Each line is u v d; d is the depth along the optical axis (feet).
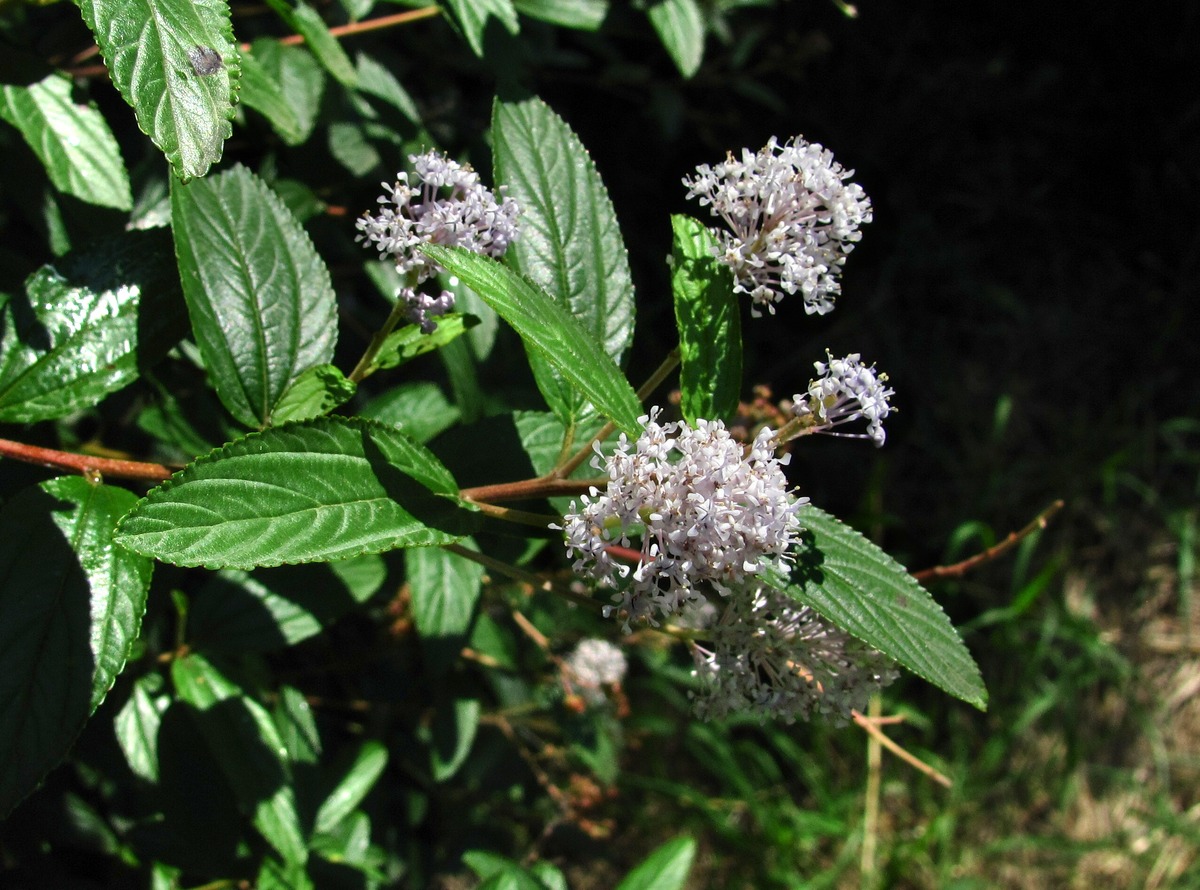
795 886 2.30
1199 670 2.76
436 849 1.88
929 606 0.85
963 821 2.52
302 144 1.27
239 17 1.47
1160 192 3.21
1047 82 3.21
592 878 2.33
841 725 0.88
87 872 1.27
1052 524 2.84
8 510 0.82
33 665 0.79
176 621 1.24
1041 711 2.50
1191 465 2.96
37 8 1.31
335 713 1.80
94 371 0.90
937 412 2.94
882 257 3.05
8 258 1.06
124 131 1.26
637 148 2.77
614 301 0.96
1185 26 3.13
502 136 0.95
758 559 0.77
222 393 0.90
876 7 3.05
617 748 1.95
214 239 0.90
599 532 0.76
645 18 1.76
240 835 1.14
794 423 0.82
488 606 1.70
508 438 0.99
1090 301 3.14
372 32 1.45
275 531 0.77
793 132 2.93
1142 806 2.62
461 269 0.79
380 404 1.24
